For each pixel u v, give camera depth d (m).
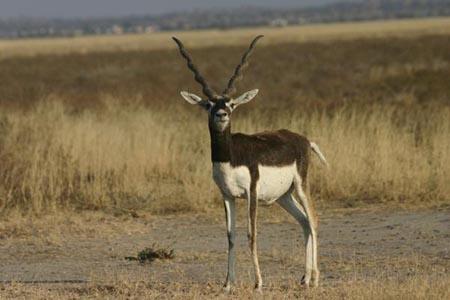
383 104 70.75
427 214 41.69
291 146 29.98
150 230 40.19
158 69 151.00
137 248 36.84
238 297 27.84
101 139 50.16
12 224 40.81
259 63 156.00
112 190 45.78
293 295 28.25
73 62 182.25
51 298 28.61
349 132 49.88
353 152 47.12
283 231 39.31
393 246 36.03
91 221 41.75
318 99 79.62
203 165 47.56
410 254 34.47
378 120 53.97
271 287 29.47
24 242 38.28
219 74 133.50
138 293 28.97
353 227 39.75
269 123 56.62
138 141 50.47
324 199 45.06
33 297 28.84
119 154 48.53
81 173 46.94
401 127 57.12
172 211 43.62
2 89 107.31
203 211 43.44
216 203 44.22
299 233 38.84
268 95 92.56
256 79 119.94
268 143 29.34
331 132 49.84
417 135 55.28
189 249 36.50
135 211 43.22
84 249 36.91
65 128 52.75
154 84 115.38
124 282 30.12
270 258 34.50
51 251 36.66
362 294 27.12
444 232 38.19
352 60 150.25
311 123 51.47
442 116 56.69
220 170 28.20
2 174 46.38
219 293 28.55
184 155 50.22
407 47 171.62
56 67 166.25
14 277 32.41
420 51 157.00
